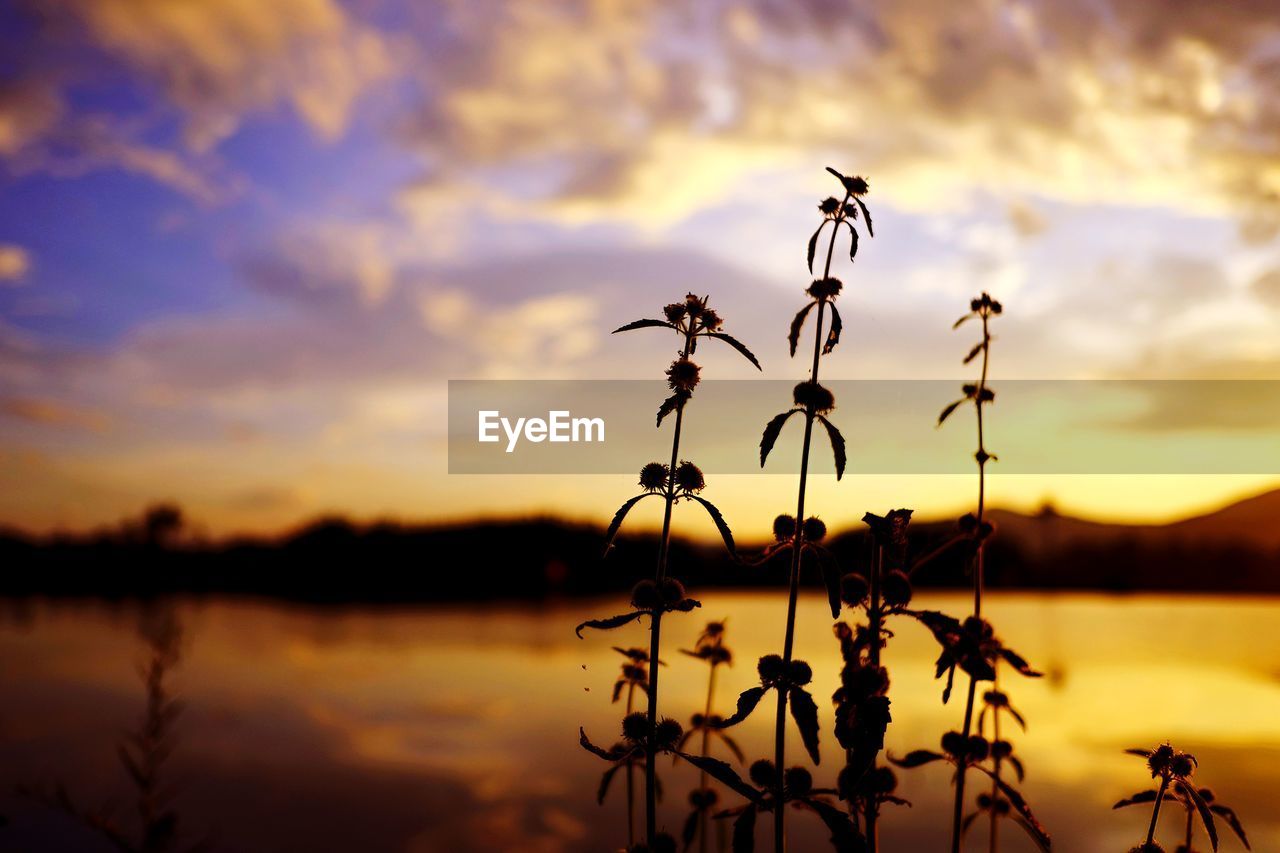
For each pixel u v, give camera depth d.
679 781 6.56
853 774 2.48
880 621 2.71
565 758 9.09
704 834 3.63
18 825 5.76
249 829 6.60
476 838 6.81
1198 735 7.87
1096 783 6.75
